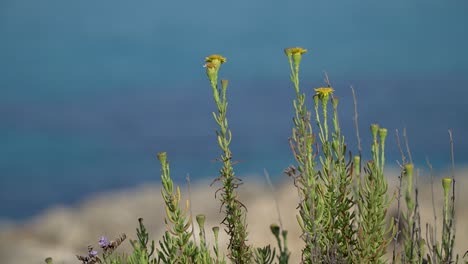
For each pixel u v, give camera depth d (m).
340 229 10.73
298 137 10.49
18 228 33.53
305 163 10.36
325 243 10.66
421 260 10.44
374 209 10.53
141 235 10.98
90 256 11.54
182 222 10.67
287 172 10.61
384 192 10.56
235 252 11.22
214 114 11.34
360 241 10.50
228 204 11.29
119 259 11.49
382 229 10.63
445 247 10.42
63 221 34.16
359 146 10.71
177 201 10.64
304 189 10.51
